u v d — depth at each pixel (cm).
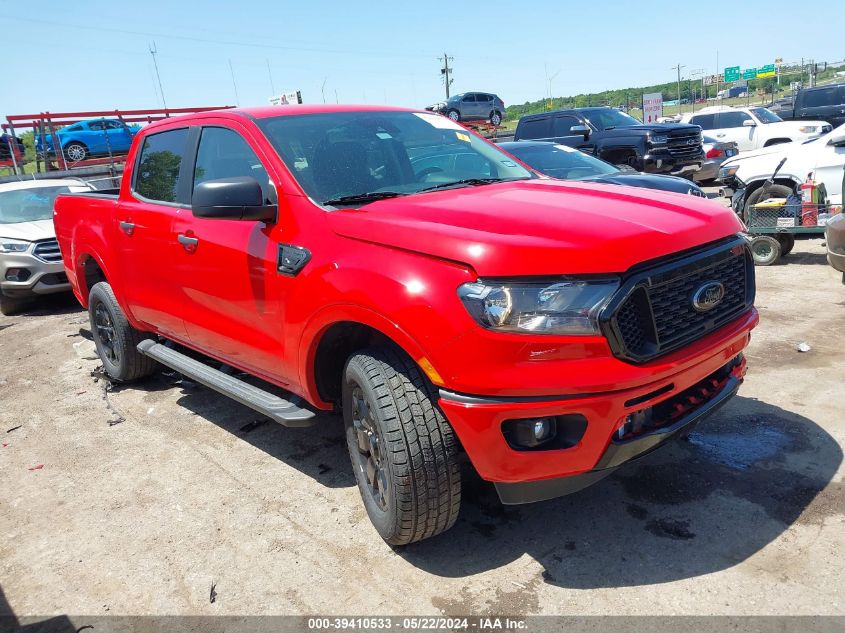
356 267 275
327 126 371
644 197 312
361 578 284
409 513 271
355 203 319
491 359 238
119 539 327
